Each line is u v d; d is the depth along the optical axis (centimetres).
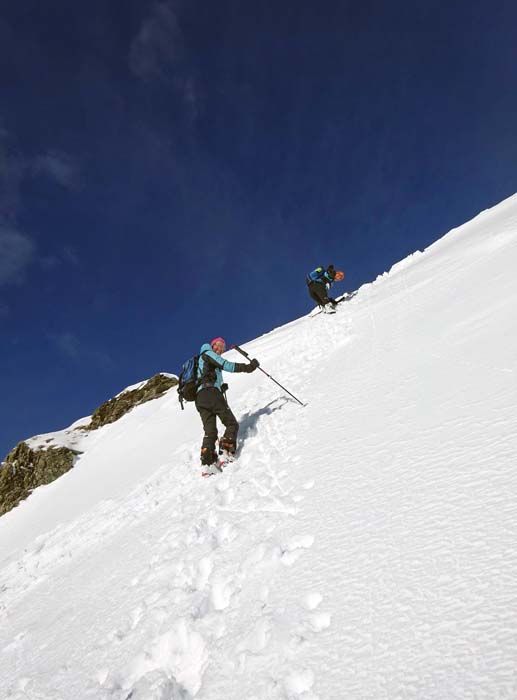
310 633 214
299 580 257
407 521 256
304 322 1559
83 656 316
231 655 229
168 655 266
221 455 568
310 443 450
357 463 353
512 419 292
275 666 204
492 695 147
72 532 809
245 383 1199
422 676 166
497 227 1075
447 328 551
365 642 193
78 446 1884
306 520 316
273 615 236
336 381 613
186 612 286
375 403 453
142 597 350
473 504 240
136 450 1355
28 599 558
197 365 593
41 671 333
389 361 560
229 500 435
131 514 656
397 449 339
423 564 219
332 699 175
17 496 1753
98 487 1207
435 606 193
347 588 230
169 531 442
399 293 1023
